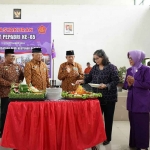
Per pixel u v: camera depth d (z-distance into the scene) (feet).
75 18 17.28
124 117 15.81
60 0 19.17
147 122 9.14
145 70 8.93
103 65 10.14
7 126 7.47
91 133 7.84
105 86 9.20
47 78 12.27
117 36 17.51
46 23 17.15
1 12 16.92
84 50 17.39
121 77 15.92
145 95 9.02
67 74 12.70
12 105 7.47
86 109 7.77
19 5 16.97
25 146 7.47
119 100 15.78
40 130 7.39
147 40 17.66
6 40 17.02
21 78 12.21
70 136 7.63
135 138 9.32
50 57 17.28
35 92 8.13
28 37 17.12
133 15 17.54
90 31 17.37
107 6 17.38
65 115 7.57
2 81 11.35
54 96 8.09
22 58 17.13
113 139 11.30
